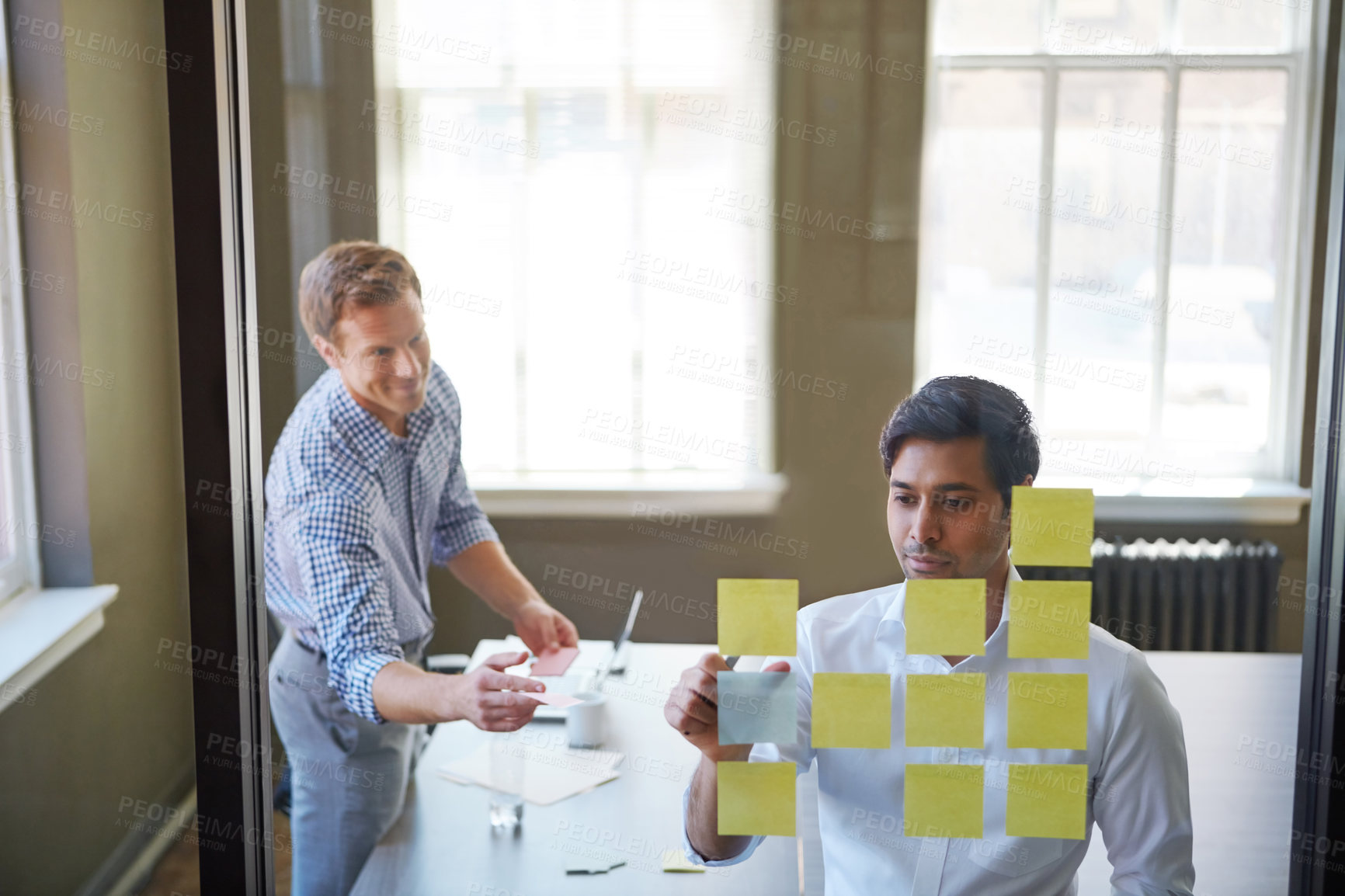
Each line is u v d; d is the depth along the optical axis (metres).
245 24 0.93
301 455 1.20
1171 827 0.96
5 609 1.46
